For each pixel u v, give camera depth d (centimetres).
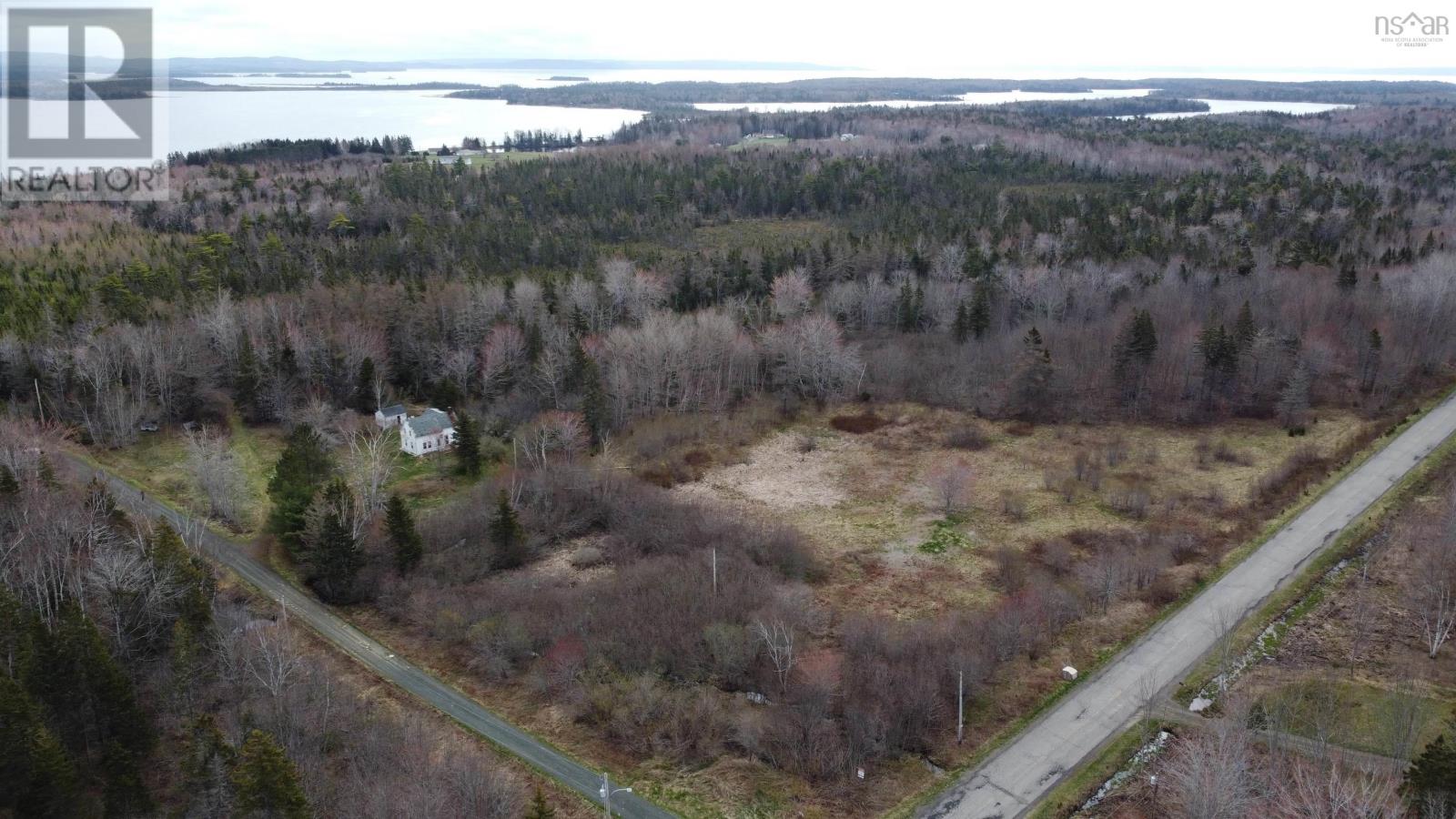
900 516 9238
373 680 6700
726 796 5628
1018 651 6806
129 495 9200
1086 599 7425
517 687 6638
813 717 5991
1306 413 10944
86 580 6800
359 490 9075
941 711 6225
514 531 8312
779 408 12025
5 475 7438
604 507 9125
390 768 5534
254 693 6103
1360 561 7894
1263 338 11281
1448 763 4828
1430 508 8562
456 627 7169
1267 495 9081
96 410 10538
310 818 4856
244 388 11144
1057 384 11556
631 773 5825
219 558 8238
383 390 11675
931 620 7300
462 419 9925
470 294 12962
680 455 10612
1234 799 4925
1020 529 8875
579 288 13575
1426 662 6525
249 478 9800
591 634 7012
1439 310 12131
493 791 5344
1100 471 9894
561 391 11350
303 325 12238
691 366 12006
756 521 9000
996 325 13662
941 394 12094
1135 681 6538
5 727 4869
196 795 5281
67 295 13025
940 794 5622
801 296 14038
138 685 6284
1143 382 11456
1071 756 5888
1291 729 5916
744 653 6600
